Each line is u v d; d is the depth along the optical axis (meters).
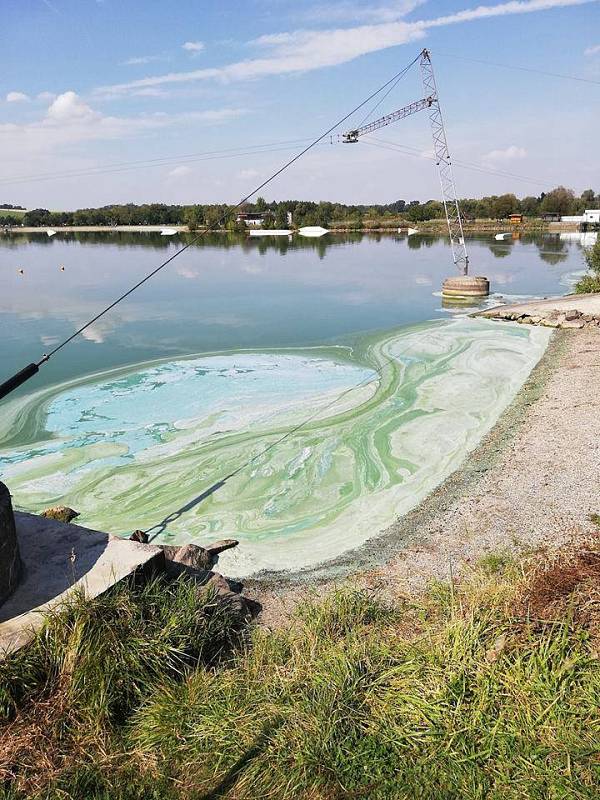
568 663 3.58
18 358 15.34
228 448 9.30
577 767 3.08
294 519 7.31
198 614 4.32
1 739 3.28
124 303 23.75
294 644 4.26
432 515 6.97
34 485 8.34
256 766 3.24
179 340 16.94
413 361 13.77
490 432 9.36
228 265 38.00
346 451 9.04
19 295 26.06
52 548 4.67
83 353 15.66
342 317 20.03
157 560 4.62
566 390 10.77
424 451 8.88
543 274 31.25
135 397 11.84
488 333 16.25
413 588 5.44
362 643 4.17
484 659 3.76
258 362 14.17
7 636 3.73
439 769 3.15
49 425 10.52
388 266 36.47
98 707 3.47
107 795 3.07
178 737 3.43
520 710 3.40
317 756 3.23
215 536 7.03
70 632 3.78
